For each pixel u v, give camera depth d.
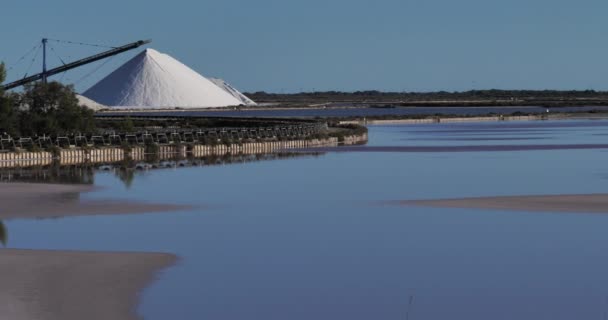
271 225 48.75
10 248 41.03
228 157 102.75
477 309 31.67
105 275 35.41
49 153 95.75
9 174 79.44
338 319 30.59
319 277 36.12
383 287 34.56
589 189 65.06
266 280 35.47
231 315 30.84
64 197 60.56
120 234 45.47
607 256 40.00
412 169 83.50
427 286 34.75
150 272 36.28
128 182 71.88
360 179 74.12
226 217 51.69
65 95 114.56
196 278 35.53
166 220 50.41
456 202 57.53
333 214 52.88
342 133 133.00
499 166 86.25
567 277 36.09
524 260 39.28
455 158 96.88
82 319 29.33
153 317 30.33
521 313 31.20
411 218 51.00
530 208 54.22
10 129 106.12
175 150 108.56
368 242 43.47
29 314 29.70
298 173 80.12
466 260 39.28
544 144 120.38
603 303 32.38
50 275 35.16
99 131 121.12
